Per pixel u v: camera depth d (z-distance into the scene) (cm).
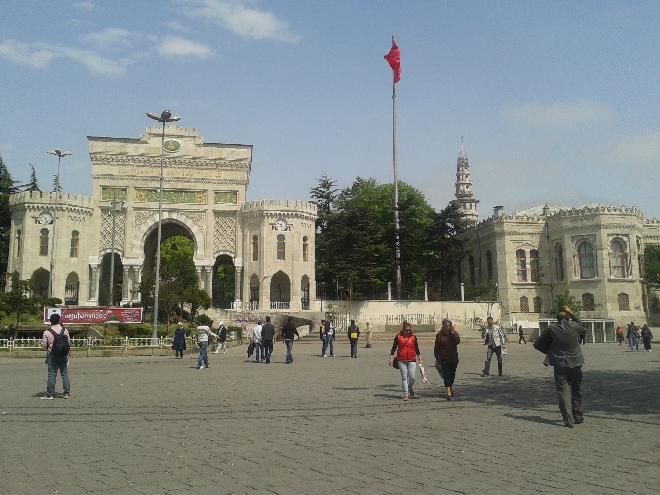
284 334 2562
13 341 3000
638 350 3706
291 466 732
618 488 632
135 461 759
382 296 6462
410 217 6469
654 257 5969
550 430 971
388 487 640
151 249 6819
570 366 1014
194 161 6291
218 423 1041
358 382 1731
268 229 6050
